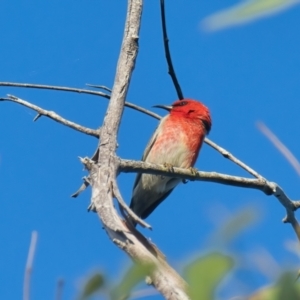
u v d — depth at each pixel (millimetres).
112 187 6980
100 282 2412
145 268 2520
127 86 8367
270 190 9727
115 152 7852
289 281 2197
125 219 5762
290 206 9648
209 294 2189
